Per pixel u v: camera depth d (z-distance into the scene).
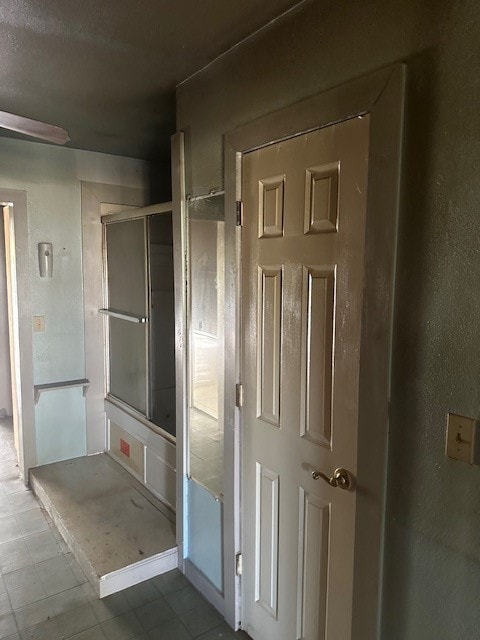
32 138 2.94
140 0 1.40
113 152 3.25
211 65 1.86
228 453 1.92
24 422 3.17
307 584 1.61
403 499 1.25
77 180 3.21
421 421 1.19
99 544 2.38
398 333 1.22
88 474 3.13
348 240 1.35
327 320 1.45
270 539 1.77
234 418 1.87
